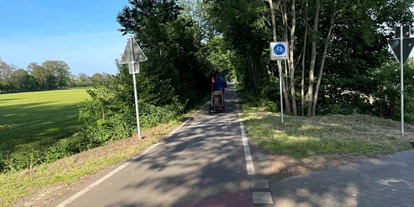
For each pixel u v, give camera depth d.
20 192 5.55
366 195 4.57
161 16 17.91
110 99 11.87
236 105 20.95
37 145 12.44
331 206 4.26
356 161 6.22
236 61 32.28
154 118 12.71
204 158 7.10
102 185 5.62
